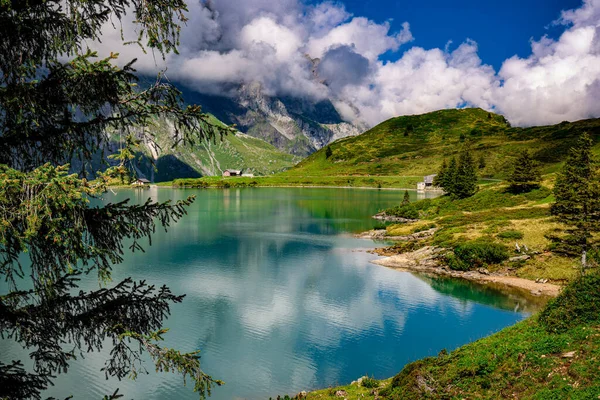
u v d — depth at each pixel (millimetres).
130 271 57000
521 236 59531
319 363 31406
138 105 8211
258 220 111375
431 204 115938
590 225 49031
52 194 6781
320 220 111500
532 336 22594
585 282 24328
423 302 45000
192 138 8711
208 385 8469
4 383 7832
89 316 8461
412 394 21250
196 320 39312
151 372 29297
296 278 54594
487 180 199125
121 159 7957
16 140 7625
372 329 37688
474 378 20625
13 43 7090
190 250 72125
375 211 131875
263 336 36031
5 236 6863
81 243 7520
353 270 58906
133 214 8445
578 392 17172
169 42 8227
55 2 7461
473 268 56031
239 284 51469
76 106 8055
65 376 28359
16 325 7824
